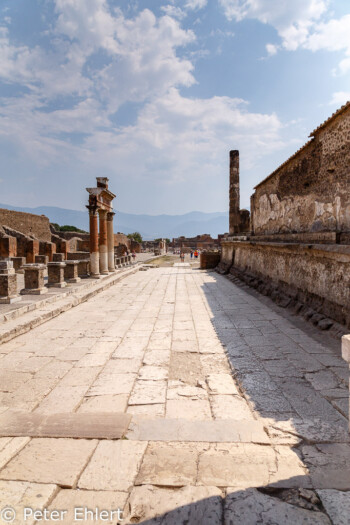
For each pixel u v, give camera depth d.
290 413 3.59
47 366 5.12
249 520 2.15
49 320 8.27
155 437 3.12
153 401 3.93
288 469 2.65
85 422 3.39
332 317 6.85
